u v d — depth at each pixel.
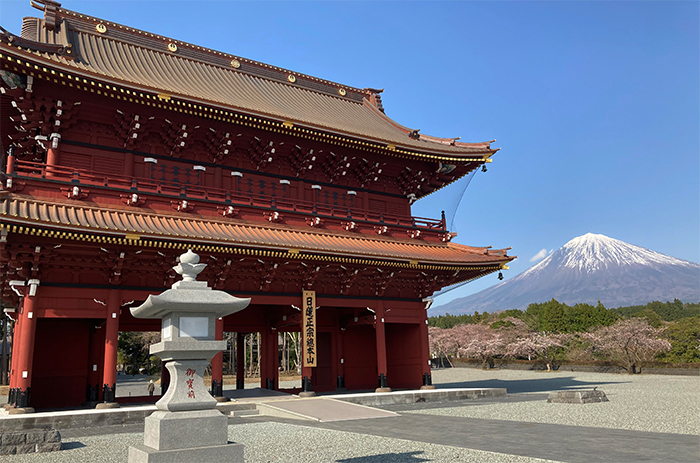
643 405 26.98
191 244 24.48
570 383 49.81
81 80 23.72
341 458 13.20
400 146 33.22
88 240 22.36
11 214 20.06
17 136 28.97
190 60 37.12
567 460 12.14
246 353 89.12
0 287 25.34
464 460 12.59
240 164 31.77
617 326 73.25
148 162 28.33
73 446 16.09
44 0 31.97
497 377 66.50
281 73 41.91
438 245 36.19
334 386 36.09
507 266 34.69
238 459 9.67
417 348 34.41
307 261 29.34
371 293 33.00
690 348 71.19
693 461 11.85
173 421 9.48
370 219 34.91
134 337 82.69
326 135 30.84
